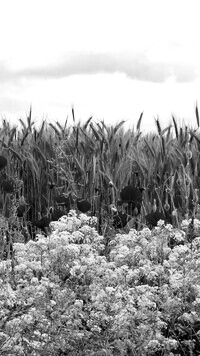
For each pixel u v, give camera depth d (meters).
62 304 3.48
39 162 7.49
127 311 3.56
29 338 3.32
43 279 3.66
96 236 4.35
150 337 3.47
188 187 6.44
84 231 4.27
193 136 7.03
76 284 3.79
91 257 3.93
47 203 7.30
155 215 4.88
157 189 6.88
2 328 3.25
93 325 3.53
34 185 7.28
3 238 5.22
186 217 5.68
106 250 5.01
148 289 3.78
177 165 7.16
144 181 7.03
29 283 3.83
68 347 3.41
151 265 4.20
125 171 7.06
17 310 3.33
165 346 3.60
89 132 8.43
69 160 7.49
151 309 3.80
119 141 7.67
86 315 3.58
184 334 3.77
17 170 7.57
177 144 7.37
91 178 7.02
